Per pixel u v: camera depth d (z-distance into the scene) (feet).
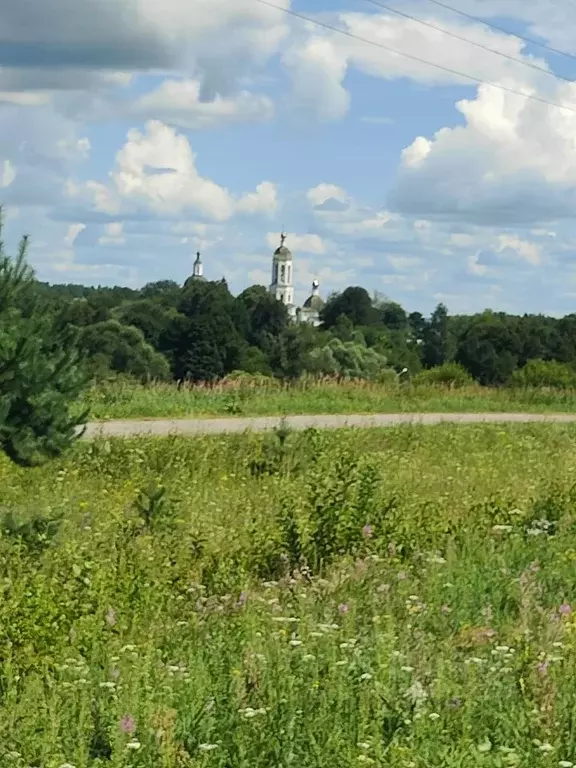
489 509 46.91
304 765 20.83
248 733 21.66
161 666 25.49
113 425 90.02
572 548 40.11
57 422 57.06
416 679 24.84
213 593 33.35
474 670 25.23
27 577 30.81
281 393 119.65
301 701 22.80
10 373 55.47
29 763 20.90
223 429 88.28
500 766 20.92
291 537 38.47
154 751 20.92
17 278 57.06
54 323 57.93
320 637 26.96
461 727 22.38
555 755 21.43
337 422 100.94
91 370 59.47
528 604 30.96
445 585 33.45
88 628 27.86
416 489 54.90
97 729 21.76
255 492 54.03
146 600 30.73
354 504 41.24
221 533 40.93
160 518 41.86
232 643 26.71
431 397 131.95
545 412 129.90
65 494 51.24
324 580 33.88
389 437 83.41
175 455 65.31
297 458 65.46
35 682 24.86
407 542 39.68
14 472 55.06
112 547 36.47
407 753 20.83
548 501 48.52
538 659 26.08
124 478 58.03
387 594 32.17
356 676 24.04
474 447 80.94
